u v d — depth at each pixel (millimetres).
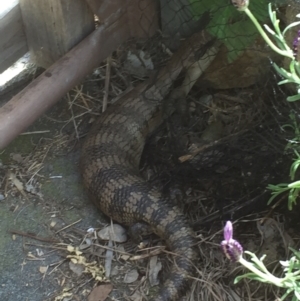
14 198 817
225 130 856
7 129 792
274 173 767
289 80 566
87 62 880
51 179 837
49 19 859
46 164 853
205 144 823
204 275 737
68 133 888
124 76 943
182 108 879
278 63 817
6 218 796
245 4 534
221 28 754
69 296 728
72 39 878
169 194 811
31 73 941
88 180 802
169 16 924
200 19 830
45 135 885
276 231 771
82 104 918
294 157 742
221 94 909
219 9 757
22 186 828
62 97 910
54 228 789
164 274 748
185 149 833
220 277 739
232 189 799
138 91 896
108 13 887
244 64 857
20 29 894
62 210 808
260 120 804
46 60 923
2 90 921
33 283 738
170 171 822
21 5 873
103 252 769
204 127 876
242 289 729
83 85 938
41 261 756
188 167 807
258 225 776
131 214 770
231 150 792
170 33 938
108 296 729
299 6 716
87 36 890
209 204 812
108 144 835
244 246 768
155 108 882
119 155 830
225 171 801
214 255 759
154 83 892
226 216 784
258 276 578
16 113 798
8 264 752
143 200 767
